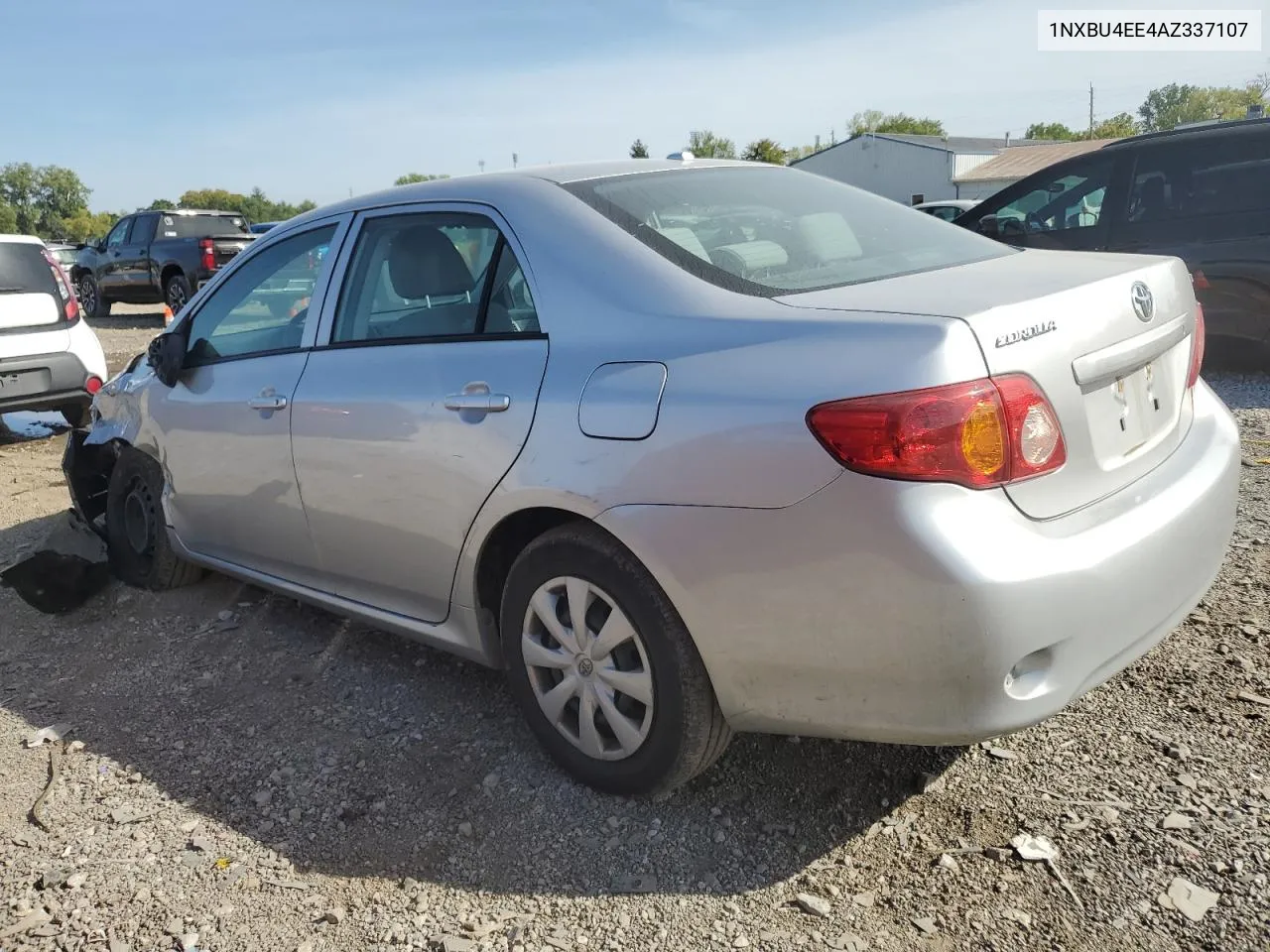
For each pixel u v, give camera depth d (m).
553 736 2.75
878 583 2.04
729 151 85.12
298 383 3.34
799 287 2.45
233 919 2.35
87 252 19.67
